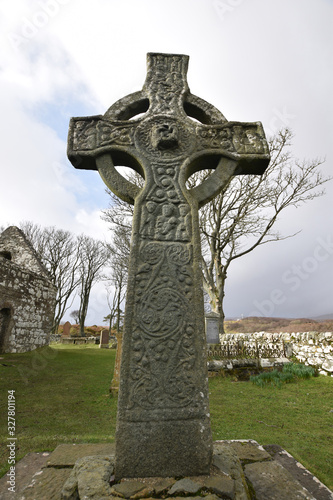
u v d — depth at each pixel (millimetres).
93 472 1480
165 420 1540
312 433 3279
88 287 27266
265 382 6254
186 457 1489
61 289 25719
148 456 1474
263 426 3525
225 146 2244
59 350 12477
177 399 1584
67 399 4648
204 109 2402
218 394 5387
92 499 1279
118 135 2188
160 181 2066
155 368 1624
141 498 1287
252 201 12180
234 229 13102
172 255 1874
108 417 3768
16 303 9867
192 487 1350
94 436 2910
